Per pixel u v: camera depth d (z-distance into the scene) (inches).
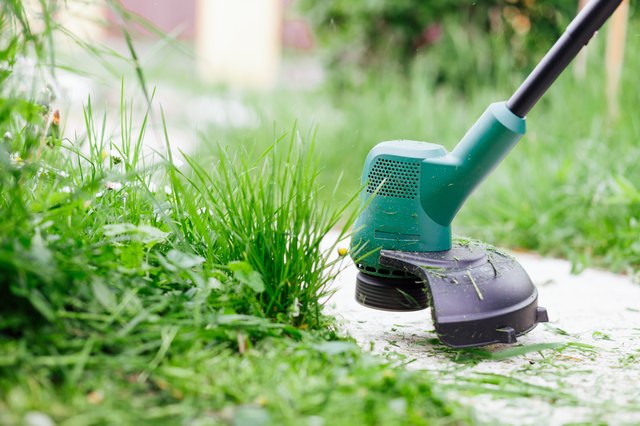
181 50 42.9
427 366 44.2
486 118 46.4
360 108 102.0
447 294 45.1
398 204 47.3
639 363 45.5
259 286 43.4
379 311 53.2
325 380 38.8
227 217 48.0
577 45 45.3
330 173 92.2
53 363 36.2
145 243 44.4
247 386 37.8
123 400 35.9
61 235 41.6
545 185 75.4
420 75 104.9
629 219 68.4
